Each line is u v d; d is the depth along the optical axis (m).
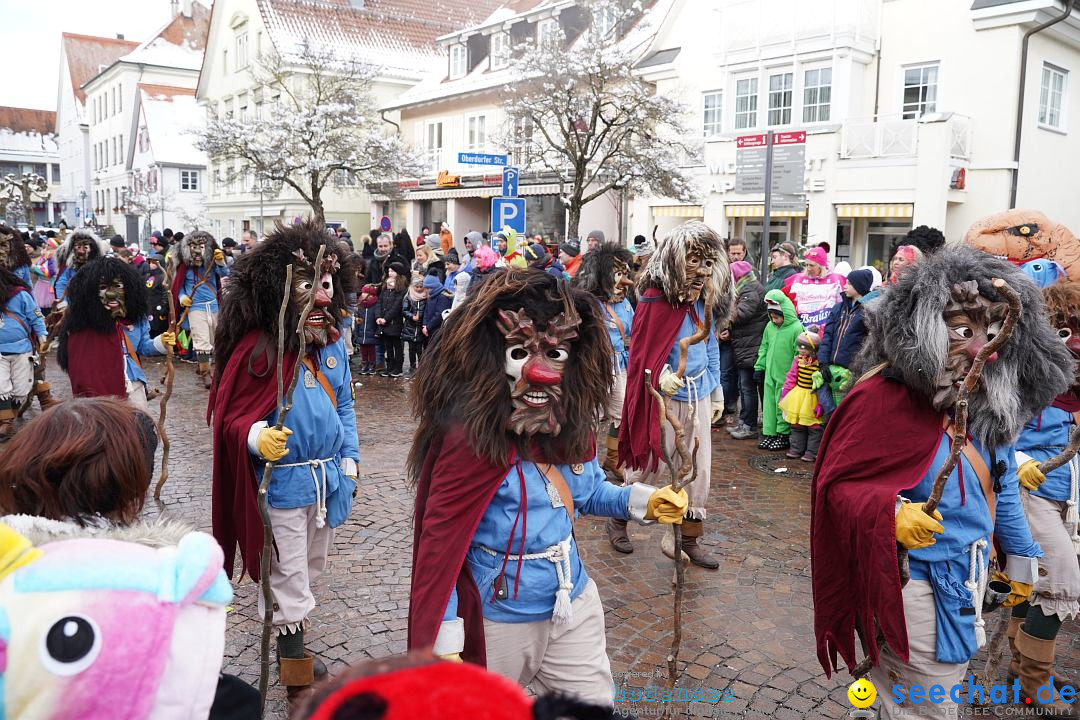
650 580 4.93
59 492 1.66
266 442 3.21
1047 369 2.55
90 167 69.75
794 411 7.45
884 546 2.48
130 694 1.37
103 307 6.05
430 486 2.44
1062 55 17.95
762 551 5.36
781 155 9.61
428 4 40.56
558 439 2.40
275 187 26.34
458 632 2.27
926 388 2.53
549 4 26.31
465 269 11.36
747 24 19.58
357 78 27.48
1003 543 2.75
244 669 3.86
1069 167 18.86
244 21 38.41
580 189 17.28
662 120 16.97
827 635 2.82
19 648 1.31
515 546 2.35
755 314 8.35
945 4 17.39
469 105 28.70
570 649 2.47
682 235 4.80
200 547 1.51
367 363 12.66
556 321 2.27
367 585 4.82
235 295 3.53
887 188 17.23
